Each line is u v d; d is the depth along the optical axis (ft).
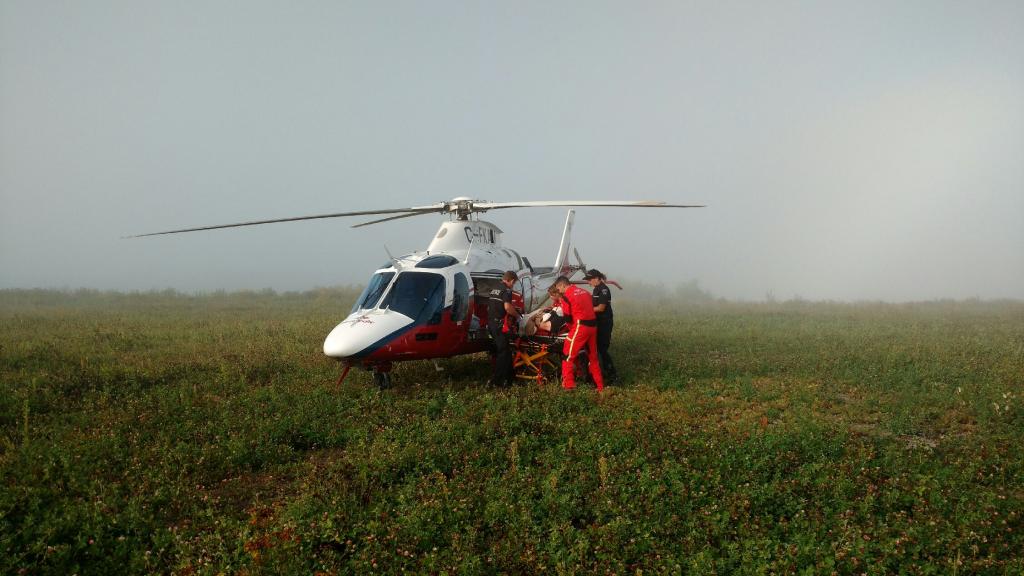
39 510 13.56
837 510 14.21
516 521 13.48
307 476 16.21
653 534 13.09
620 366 32.17
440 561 11.96
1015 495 15.42
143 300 89.66
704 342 41.24
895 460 16.90
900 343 40.01
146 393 24.86
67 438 18.53
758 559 11.92
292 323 51.55
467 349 28.73
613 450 17.94
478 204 32.58
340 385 26.50
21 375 26.91
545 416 20.84
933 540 12.44
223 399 23.84
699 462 16.63
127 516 13.35
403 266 27.55
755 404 24.45
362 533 13.06
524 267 35.09
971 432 20.83
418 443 18.16
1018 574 11.43
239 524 13.50
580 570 11.73
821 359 33.45
